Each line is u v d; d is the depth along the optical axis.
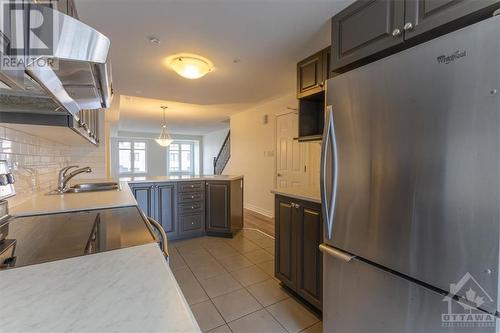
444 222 0.96
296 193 2.04
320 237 1.75
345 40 1.62
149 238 0.92
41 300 0.50
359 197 1.28
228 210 3.62
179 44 2.21
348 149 1.33
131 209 1.44
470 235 0.90
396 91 1.11
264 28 1.94
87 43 0.58
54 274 0.62
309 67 2.29
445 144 0.96
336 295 1.46
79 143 2.74
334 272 1.47
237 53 2.40
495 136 0.84
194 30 1.98
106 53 0.64
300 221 1.94
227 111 5.79
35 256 0.75
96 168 3.61
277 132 4.69
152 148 11.00
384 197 1.17
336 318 1.46
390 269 1.17
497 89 0.83
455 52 0.92
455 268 0.94
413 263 1.07
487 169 0.85
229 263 2.72
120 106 5.21
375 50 1.42
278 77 3.12
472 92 0.88
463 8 1.04
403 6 1.28
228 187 3.61
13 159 1.43
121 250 0.79
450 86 0.94
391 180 1.14
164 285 0.57
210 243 3.38
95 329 0.41
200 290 2.17
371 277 1.26
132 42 2.17
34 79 0.67
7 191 1.10
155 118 6.85
